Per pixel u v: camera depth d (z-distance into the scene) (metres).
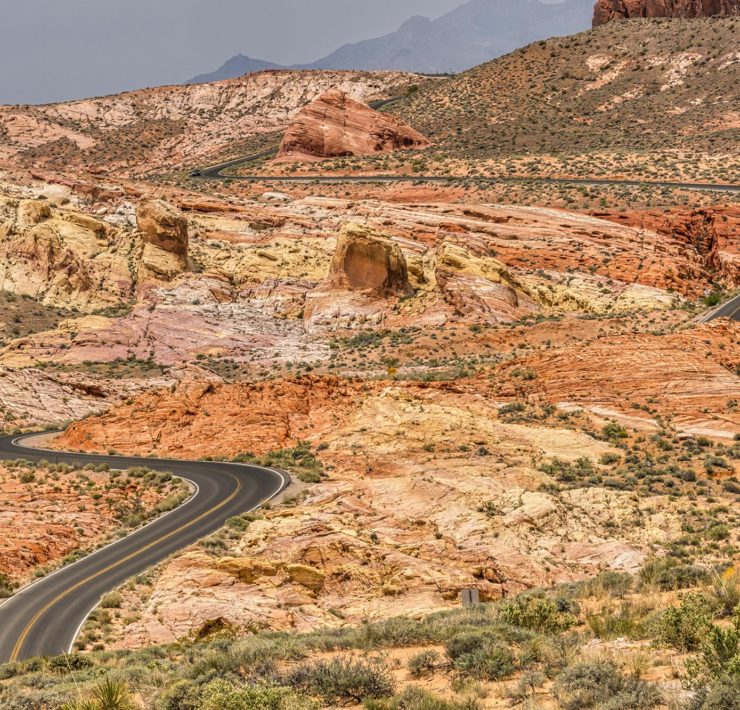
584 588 39.44
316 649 33.88
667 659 25.08
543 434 92.12
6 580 61.47
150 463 95.25
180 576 53.84
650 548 61.69
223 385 110.12
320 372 141.62
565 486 76.00
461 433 89.81
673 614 27.00
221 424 103.38
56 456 100.69
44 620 52.53
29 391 137.75
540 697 23.66
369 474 83.19
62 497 81.06
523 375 107.00
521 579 56.50
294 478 83.19
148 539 68.75
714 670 21.58
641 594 37.44
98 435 105.81
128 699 28.02
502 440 89.38
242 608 49.84
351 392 108.69
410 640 33.47
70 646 47.72
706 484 78.56
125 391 141.75
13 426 129.12
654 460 86.00
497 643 28.03
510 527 64.19
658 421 96.75
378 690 25.86
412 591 52.06
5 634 50.59
